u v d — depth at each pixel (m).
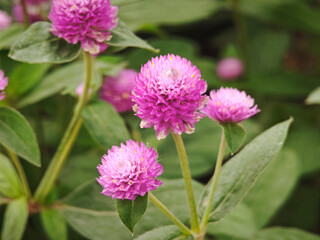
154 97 0.23
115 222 0.29
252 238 0.30
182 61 0.23
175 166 0.36
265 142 0.26
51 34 0.26
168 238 0.25
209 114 0.24
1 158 0.31
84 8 0.26
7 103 0.33
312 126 0.42
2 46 0.35
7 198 0.30
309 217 0.40
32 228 0.36
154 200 0.24
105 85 0.33
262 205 0.33
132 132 0.34
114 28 0.27
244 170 0.26
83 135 0.36
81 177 0.36
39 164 0.27
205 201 0.26
